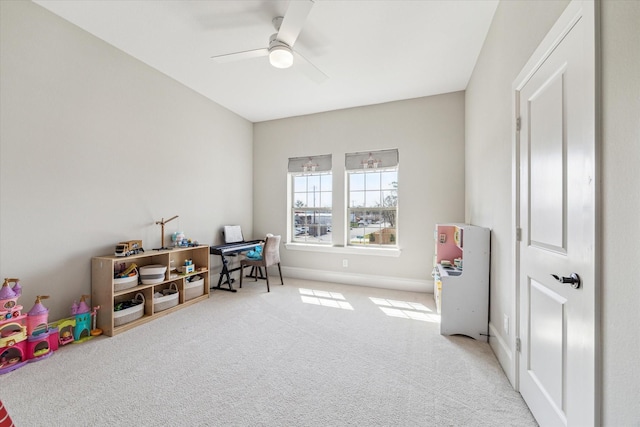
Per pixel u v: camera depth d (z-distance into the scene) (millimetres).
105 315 2461
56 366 1942
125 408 1526
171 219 3322
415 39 2555
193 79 3369
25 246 2148
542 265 1379
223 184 4207
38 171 2213
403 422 1438
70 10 2244
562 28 1153
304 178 4664
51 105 2281
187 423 1422
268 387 1725
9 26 2049
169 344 2285
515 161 1697
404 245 3904
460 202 3633
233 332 2520
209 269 3568
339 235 4301
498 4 2094
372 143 4082
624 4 807
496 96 2154
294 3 1799
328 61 2930
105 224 2678
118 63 2766
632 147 783
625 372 804
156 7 2197
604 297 900
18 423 1410
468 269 2418
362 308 3158
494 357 2105
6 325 1923
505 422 1443
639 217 755
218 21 2357
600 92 916
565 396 1163
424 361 2041
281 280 4156
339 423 1429
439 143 3730
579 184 1041
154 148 3150
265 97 3857
